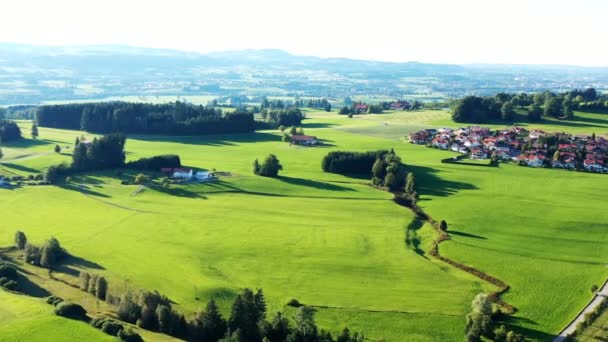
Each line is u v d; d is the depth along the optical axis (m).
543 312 100.44
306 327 87.19
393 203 170.00
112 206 164.00
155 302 94.56
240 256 125.81
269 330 87.69
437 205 168.62
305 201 171.50
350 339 85.94
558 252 130.62
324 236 139.62
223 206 165.12
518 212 160.62
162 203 167.75
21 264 118.44
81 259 122.81
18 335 82.88
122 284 108.88
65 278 111.50
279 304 101.81
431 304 102.75
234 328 88.12
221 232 142.12
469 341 89.69
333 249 130.38
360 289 108.81
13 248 127.50
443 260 125.31
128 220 151.38
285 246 132.25
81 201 168.25
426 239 140.00
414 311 99.69
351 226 147.75
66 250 127.81
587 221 152.12
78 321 88.69
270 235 140.00
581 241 137.88
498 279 114.56
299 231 143.25
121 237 137.88
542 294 107.94
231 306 98.69
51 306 94.50
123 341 82.44
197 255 126.19
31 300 97.38
